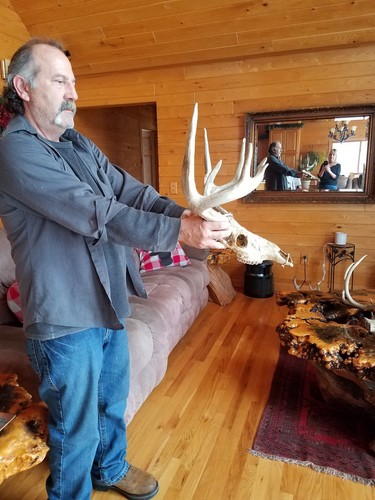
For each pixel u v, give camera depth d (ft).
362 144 10.48
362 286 11.30
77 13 10.14
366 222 10.97
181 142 12.17
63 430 3.73
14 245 3.47
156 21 10.00
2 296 6.26
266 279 11.69
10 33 10.25
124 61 11.51
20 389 4.18
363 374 4.99
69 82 3.52
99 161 4.29
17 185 3.08
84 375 3.67
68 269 3.42
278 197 11.55
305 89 10.73
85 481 3.93
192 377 7.33
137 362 5.57
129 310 4.03
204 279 9.78
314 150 10.96
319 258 11.62
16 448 3.43
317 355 5.37
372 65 10.08
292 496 4.67
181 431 5.83
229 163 11.81
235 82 11.30
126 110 16.71
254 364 7.81
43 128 3.56
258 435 5.72
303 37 9.83
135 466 5.02
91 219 3.05
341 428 5.87
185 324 8.55
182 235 3.18
